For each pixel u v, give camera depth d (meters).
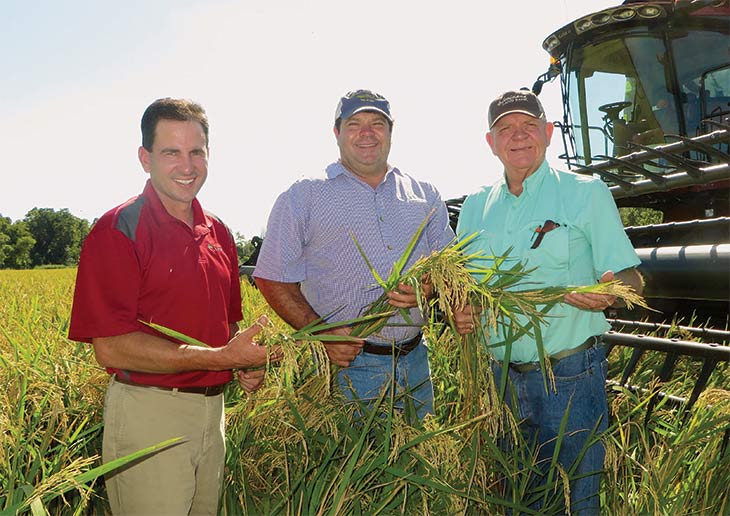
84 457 3.15
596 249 3.06
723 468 3.17
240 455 3.09
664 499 3.00
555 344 3.10
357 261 3.42
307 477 2.87
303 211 3.41
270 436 3.16
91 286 2.47
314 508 2.59
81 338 2.53
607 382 4.05
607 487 3.25
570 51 7.55
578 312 3.09
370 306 3.06
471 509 2.92
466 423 2.79
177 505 2.61
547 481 2.94
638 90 7.14
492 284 2.96
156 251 2.54
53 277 20.91
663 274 5.07
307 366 3.32
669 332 4.49
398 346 3.42
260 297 7.09
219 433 2.83
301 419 2.85
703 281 4.79
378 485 2.73
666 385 3.96
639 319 5.99
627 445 3.32
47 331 4.46
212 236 2.79
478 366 3.09
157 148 2.56
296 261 3.43
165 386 2.59
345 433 2.93
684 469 3.33
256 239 11.10
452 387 3.80
